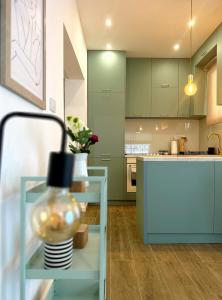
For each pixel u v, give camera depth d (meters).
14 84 0.92
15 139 0.99
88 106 4.42
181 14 3.24
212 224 2.56
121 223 3.29
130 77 4.79
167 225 2.55
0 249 0.87
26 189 1.09
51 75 1.64
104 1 2.93
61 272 1.01
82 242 1.25
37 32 1.24
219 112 3.94
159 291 1.70
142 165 2.62
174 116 4.81
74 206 0.52
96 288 1.45
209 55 4.03
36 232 0.50
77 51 3.01
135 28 3.62
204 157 2.57
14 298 1.01
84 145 1.46
